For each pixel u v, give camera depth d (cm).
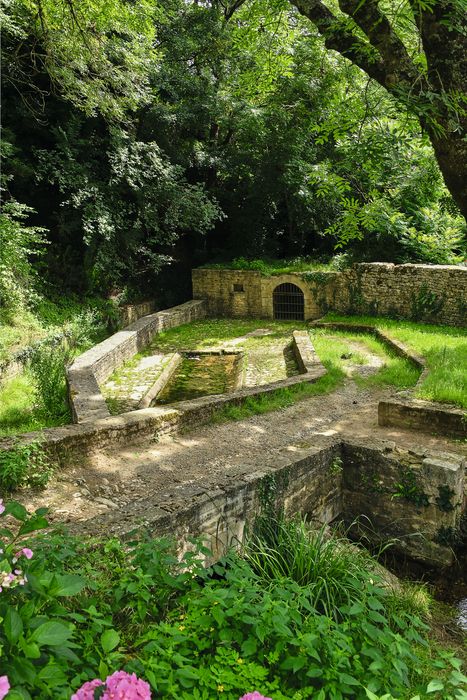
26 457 639
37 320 1562
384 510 725
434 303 1772
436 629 525
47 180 1844
